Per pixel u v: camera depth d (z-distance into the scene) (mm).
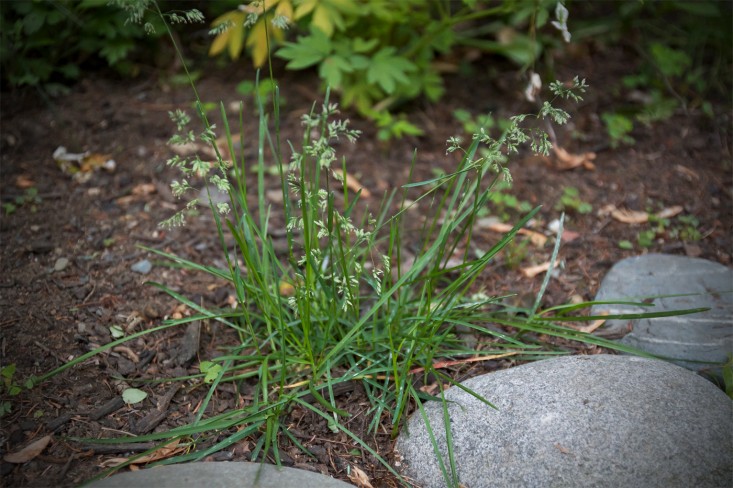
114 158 3479
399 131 3490
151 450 2033
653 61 4113
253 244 2486
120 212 3164
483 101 4078
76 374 2346
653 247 3166
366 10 3312
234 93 3971
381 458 2086
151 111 3801
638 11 4473
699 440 1955
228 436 2176
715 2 4223
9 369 2291
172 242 3020
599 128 3896
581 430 1985
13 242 2883
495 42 4230
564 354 2520
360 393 2371
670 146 3789
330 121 3811
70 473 2012
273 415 2166
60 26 3756
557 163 3635
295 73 4148
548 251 3127
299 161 2355
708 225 3291
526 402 2098
